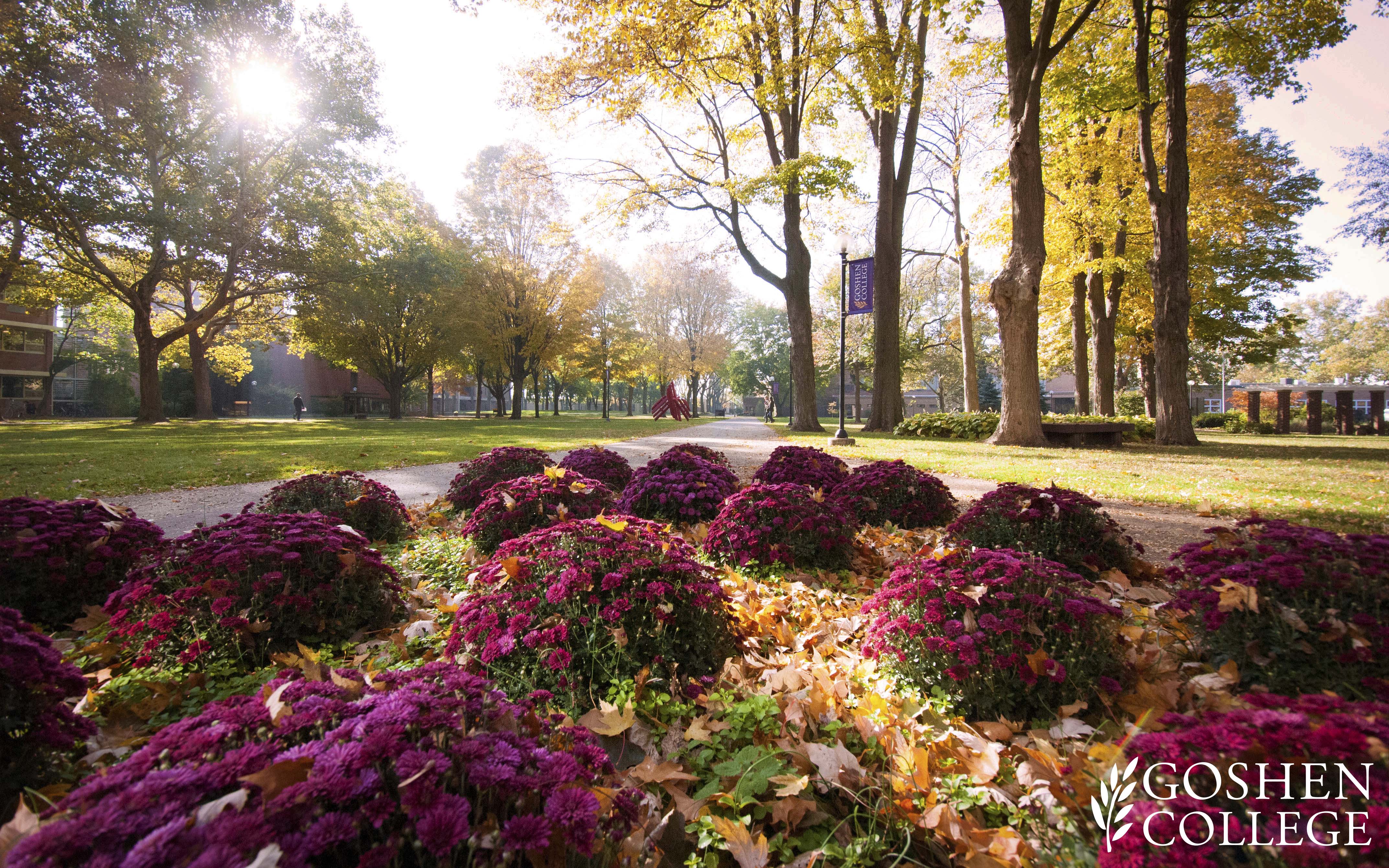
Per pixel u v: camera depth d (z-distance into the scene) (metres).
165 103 21.81
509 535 4.48
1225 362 44.91
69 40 19.78
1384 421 27.36
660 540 2.93
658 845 1.59
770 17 16.09
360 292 29.44
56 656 1.79
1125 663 2.36
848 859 1.52
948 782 1.80
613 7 12.20
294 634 2.73
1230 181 22.59
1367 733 1.19
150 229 21.30
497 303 36.72
